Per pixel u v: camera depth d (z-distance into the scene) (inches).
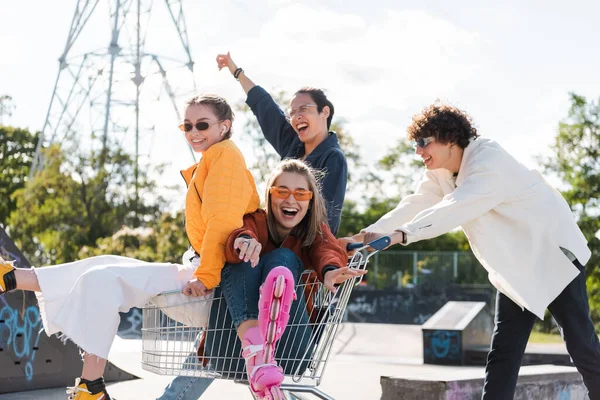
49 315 162.9
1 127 2151.8
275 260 155.0
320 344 159.3
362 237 182.5
